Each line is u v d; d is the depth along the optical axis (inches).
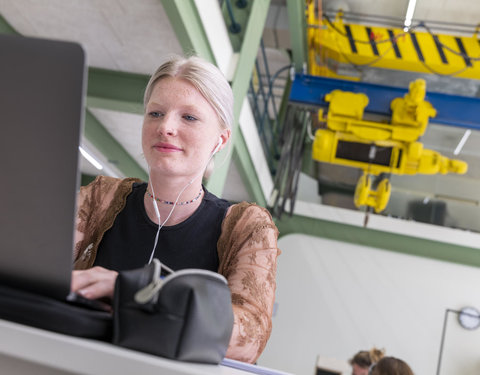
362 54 243.0
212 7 129.2
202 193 38.7
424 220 281.3
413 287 276.4
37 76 18.2
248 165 210.2
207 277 22.1
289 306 279.3
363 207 281.4
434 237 276.2
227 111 36.5
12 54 18.2
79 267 38.0
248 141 197.0
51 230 19.8
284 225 286.7
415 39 241.8
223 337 22.4
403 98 198.4
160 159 34.5
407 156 201.6
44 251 20.2
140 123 204.5
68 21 139.3
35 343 18.5
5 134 18.9
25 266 20.9
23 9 137.6
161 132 34.2
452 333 269.0
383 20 259.3
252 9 144.2
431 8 250.4
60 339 18.4
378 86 204.4
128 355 18.0
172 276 21.0
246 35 143.9
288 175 233.9
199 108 34.8
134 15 129.8
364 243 281.0
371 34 246.1
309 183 287.4
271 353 274.8
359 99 199.8
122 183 40.3
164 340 20.2
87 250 38.7
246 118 185.6
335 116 201.8
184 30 118.1
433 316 272.2
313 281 280.8
